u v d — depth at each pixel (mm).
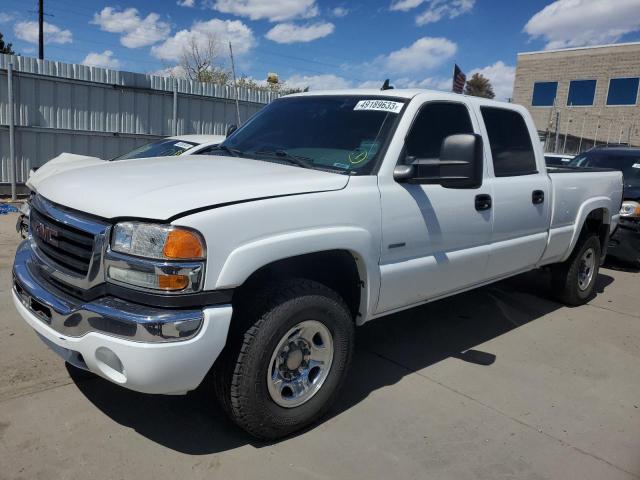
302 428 3301
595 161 9188
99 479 2766
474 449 3219
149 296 2596
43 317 2969
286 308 2967
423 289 3914
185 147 7551
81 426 3209
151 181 3021
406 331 5070
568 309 6004
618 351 4848
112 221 2699
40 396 3504
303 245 2992
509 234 4586
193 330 2613
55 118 12133
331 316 3229
